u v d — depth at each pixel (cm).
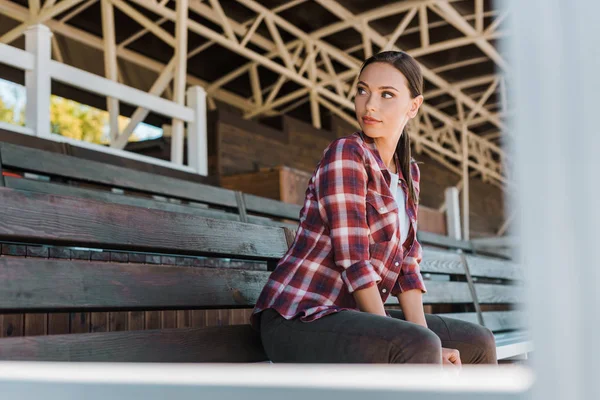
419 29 1202
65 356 148
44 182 313
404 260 216
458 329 221
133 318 296
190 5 1040
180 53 749
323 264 188
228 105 1393
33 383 74
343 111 1549
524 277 50
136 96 570
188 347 186
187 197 406
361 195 186
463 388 53
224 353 200
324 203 186
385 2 1102
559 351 48
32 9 945
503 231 1966
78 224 164
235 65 1298
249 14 1138
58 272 156
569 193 48
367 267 180
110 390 68
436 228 857
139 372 68
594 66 48
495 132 1909
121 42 1166
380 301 180
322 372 63
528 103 50
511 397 51
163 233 191
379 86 196
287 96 1273
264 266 371
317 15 1162
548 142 49
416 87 200
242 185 792
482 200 1917
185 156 923
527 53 50
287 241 250
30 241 154
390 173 203
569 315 48
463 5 1130
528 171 50
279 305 183
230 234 220
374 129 197
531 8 50
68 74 494
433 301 359
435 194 1681
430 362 160
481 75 1439
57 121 2389
